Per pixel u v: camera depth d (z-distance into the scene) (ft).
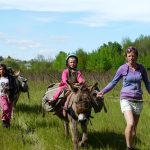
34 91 69.92
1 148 28.27
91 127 34.04
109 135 32.04
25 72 97.55
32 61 225.76
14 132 33.09
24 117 40.11
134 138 28.84
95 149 28.17
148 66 242.99
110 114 41.60
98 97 28.45
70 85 26.00
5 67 35.86
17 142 29.84
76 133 26.81
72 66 29.99
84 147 27.99
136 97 25.66
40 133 32.48
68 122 29.27
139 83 25.82
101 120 37.52
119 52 276.21
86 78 87.04
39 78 87.61
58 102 29.48
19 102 52.39
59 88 30.19
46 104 31.42
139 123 36.09
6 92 35.19
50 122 37.27
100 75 90.02
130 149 25.61
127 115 25.29
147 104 51.34
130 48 25.63
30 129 34.86
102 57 248.32
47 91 32.30
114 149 28.27
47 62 233.55
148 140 30.32
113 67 242.99
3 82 35.14
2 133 32.58
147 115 41.27
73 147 28.35
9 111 34.96
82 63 267.80
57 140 30.14
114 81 26.27
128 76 25.70
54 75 89.45
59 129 34.01
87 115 25.82
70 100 27.32
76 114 25.98
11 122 37.45
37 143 29.91
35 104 50.83
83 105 25.11
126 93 25.72
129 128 24.94
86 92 25.63
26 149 27.99
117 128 34.30
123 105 25.67
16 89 37.68
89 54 274.16
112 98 58.59
